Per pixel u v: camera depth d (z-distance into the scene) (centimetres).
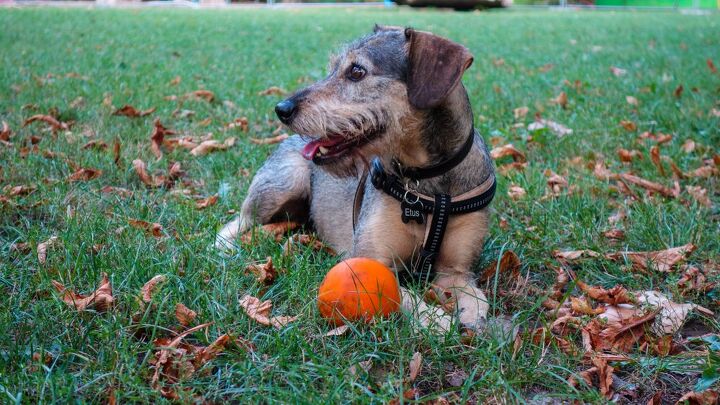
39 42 305
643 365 83
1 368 77
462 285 99
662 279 104
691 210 120
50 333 84
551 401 78
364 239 100
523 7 807
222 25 440
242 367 79
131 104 182
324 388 78
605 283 103
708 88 200
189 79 225
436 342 84
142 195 125
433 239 98
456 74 91
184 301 91
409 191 96
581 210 122
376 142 96
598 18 538
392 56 95
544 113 179
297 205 122
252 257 104
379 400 75
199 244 104
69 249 98
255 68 259
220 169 140
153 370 80
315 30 419
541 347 85
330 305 86
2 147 143
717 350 85
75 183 128
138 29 391
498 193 128
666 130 162
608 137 157
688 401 78
